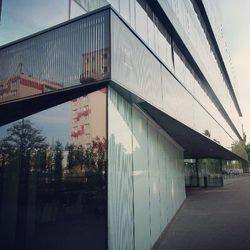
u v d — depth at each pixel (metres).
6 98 7.61
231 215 13.59
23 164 7.45
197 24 22.09
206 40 27.08
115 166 6.69
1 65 7.79
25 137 7.57
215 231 10.52
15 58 7.58
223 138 24.36
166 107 9.70
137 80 7.46
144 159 9.04
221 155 32.25
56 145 7.02
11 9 8.14
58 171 6.86
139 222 8.08
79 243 6.25
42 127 7.33
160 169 11.13
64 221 6.52
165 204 11.61
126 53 6.89
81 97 6.82
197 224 11.80
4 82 7.70
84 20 6.61
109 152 6.41
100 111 6.54
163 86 9.54
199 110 14.84
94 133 6.54
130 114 7.95
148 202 9.12
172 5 14.45
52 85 6.86
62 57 6.80
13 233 7.24
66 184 6.67
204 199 20.23
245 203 17.69
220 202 18.41
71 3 8.38
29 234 6.96
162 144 11.81
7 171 7.70
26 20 8.40
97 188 6.27
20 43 7.54
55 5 8.48
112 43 6.21
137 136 8.48
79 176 6.54
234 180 51.16
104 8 6.34
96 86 6.61
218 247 8.60
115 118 6.86
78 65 6.56
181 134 14.03
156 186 10.33
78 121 6.79
